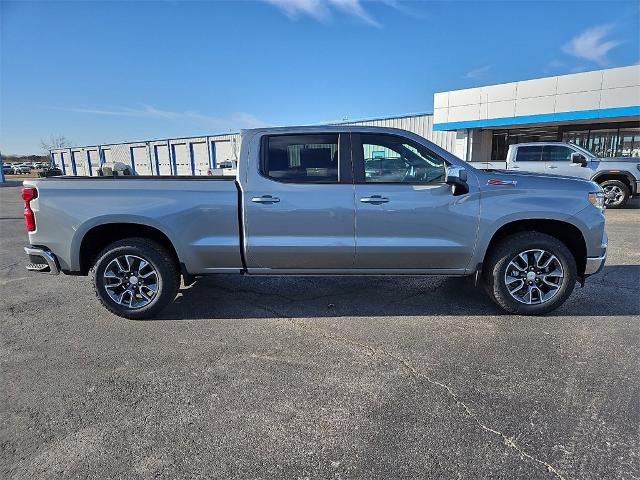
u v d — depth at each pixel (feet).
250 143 13.55
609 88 52.06
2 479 7.00
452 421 8.48
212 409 8.99
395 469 7.19
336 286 17.43
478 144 68.49
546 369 10.44
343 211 13.34
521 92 58.95
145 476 7.07
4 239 30.89
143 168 142.10
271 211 13.37
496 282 13.67
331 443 7.87
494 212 13.32
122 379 10.27
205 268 13.92
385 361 11.00
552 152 41.68
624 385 9.67
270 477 7.04
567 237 14.24
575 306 14.71
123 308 13.88
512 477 6.98
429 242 13.48
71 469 7.25
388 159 13.64
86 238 13.84
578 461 7.32
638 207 42.70
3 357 11.46
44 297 16.74
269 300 15.81
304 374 10.41
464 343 11.96
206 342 12.29
